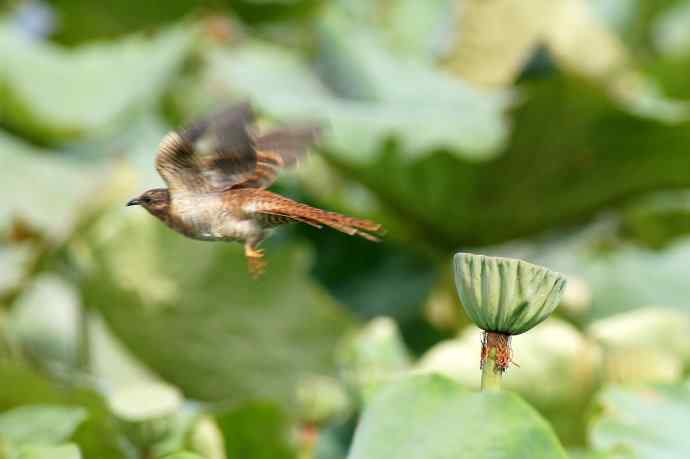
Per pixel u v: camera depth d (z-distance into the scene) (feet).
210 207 27.02
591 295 36.76
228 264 31.89
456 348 28.55
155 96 40.70
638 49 51.80
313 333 32.14
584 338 28.58
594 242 36.32
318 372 32.01
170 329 32.04
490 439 26.14
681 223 36.45
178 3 45.11
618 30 51.75
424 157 33.81
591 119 33.12
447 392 26.25
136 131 39.93
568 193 34.53
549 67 41.29
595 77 36.09
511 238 36.01
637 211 36.24
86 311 32.42
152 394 27.73
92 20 46.11
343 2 47.01
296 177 35.65
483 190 34.35
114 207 32.12
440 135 35.19
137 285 31.83
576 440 28.50
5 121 39.55
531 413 26.16
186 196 27.02
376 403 26.27
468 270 26.17
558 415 28.48
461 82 41.16
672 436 27.43
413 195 34.71
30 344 34.22
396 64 41.50
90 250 31.89
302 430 28.19
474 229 35.45
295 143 27.40
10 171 37.78
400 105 39.34
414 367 28.60
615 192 34.91
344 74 41.55
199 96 40.47
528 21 41.37
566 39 41.50
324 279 36.24
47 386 28.60
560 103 32.81
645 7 51.80
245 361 32.17
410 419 26.22
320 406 28.09
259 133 27.50
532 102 32.91
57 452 26.37
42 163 38.47
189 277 31.94
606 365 28.73
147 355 32.42
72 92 40.04
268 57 43.34
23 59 39.63
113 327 32.53
